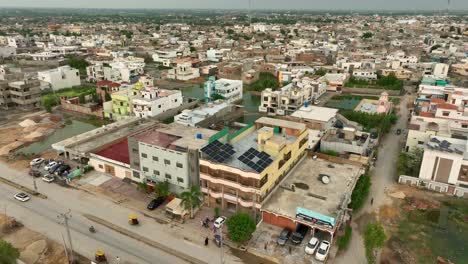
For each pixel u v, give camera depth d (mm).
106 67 186500
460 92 119250
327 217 56281
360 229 62875
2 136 109000
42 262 53844
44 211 67250
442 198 72750
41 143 104250
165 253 56312
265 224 63406
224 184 64312
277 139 69188
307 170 76625
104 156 82125
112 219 65000
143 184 72938
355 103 151875
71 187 76188
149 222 64250
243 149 71875
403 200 72062
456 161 72562
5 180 79250
